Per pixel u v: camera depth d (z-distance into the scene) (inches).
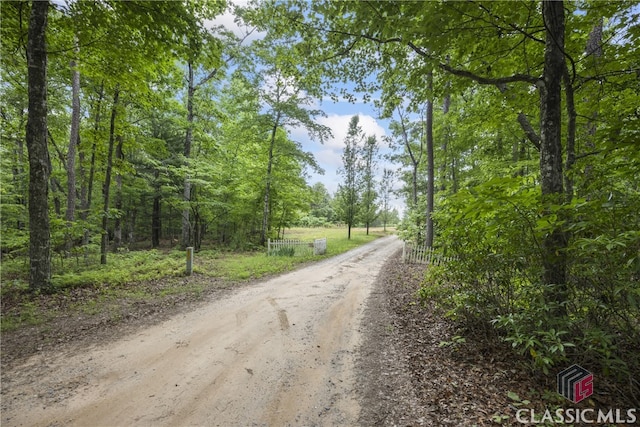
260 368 141.1
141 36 275.3
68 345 160.7
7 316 195.2
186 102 571.2
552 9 130.0
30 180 241.1
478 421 99.9
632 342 104.2
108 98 417.4
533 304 121.1
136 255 449.1
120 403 112.5
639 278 96.3
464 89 207.8
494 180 108.8
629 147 113.9
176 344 165.3
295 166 762.8
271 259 495.5
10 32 275.9
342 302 254.5
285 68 262.5
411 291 288.2
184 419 104.7
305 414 108.7
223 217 739.4
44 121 245.9
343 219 1042.1
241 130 645.3
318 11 168.2
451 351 150.4
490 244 141.8
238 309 229.9
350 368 142.3
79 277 273.6
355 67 248.5
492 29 150.3
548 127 132.5
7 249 399.5
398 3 139.8
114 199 632.4
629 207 95.7
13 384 123.3
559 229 117.8
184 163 569.6
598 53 204.2
